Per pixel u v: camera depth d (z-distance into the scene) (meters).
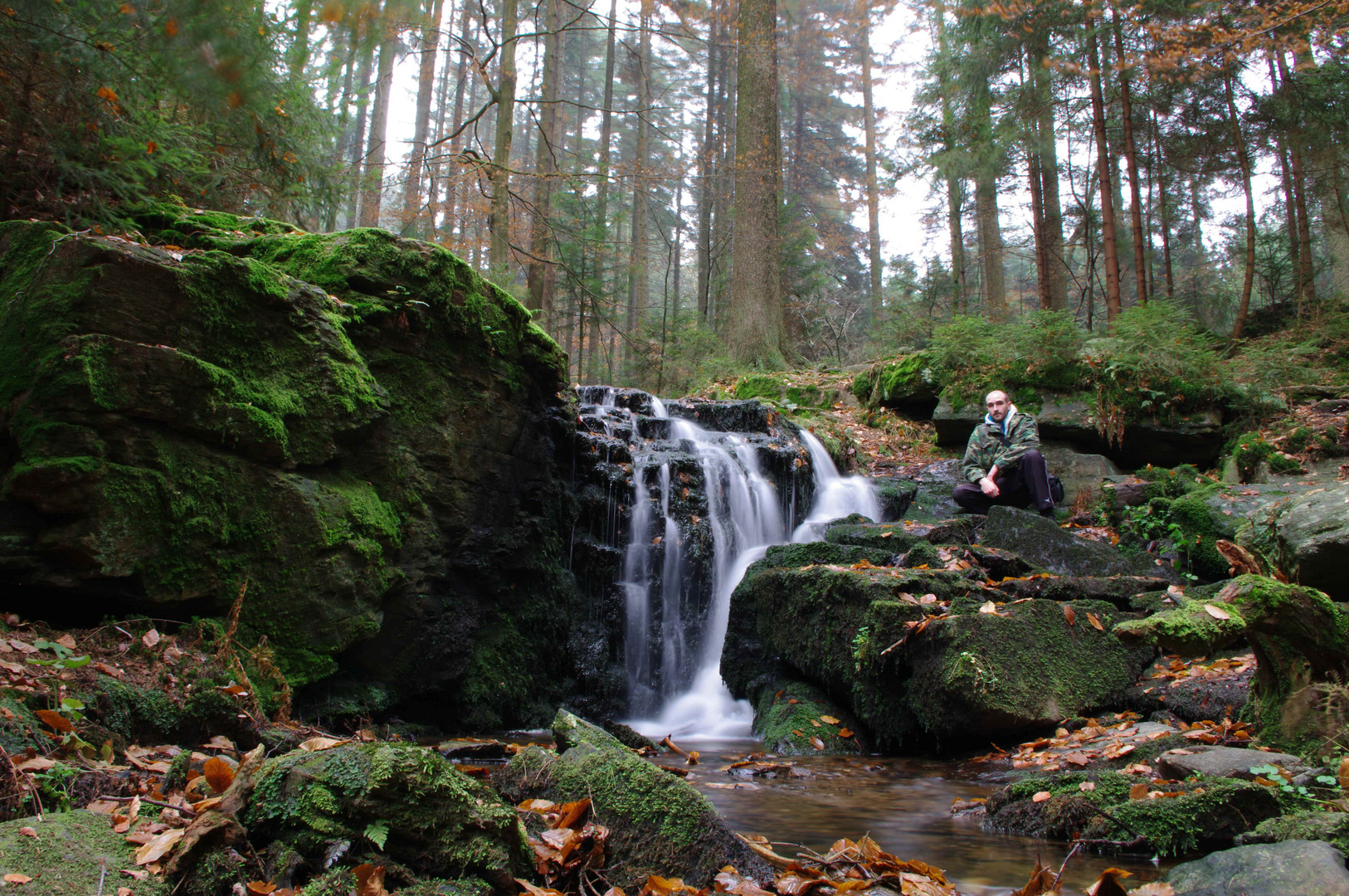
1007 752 4.50
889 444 11.29
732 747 5.24
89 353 3.38
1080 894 2.37
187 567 3.66
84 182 4.74
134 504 3.47
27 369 3.44
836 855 2.63
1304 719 3.28
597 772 2.74
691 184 26.92
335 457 4.52
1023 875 2.60
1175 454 9.35
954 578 5.63
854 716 5.39
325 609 4.22
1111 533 7.74
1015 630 4.75
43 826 1.93
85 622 3.52
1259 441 8.59
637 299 25.31
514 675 5.67
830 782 4.08
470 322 5.44
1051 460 9.39
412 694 4.98
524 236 15.84
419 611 4.98
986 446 8.05
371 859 1.96
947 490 9.67
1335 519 3.74
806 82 31.66
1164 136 15.04
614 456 7.55
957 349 10.88
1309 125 12.89
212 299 3.89
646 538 7.44
